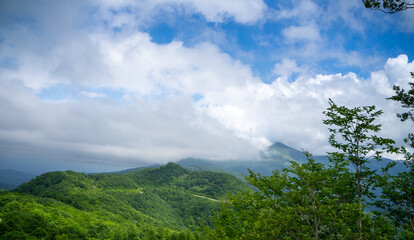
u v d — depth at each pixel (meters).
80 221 98.38
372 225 9.52
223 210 15.98
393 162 10.86
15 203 90.38
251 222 11.84
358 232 9.48
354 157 10.46
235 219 15.01
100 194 172.38
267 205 10.98
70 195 153.75
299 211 9.77
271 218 9.51
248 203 13.86
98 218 121.12
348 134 10.92
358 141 10.88
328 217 9.41
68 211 109.88
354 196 10.81
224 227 15.23
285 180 11.09
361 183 10.67
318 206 9.43
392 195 10.35
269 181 11.39
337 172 11.27
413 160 10.96
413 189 9.67
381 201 10.62
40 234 67.88
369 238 9.15
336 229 9.24
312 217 9.94
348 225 9.67
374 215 10.34
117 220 131.75
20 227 67.25
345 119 10.55
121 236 97.94
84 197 154.12
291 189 10.89
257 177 12.12
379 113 10.19
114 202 165.88
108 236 94.25
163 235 106.12
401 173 11.08
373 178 10.34
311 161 12.25
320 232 9.36
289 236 10.50
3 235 59.03
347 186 10.95
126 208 163.38
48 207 100.38
